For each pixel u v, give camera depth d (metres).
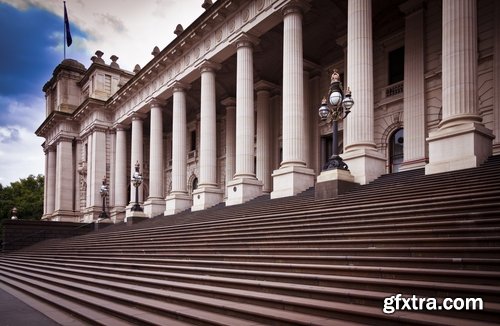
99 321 7.67
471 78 13.02
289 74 19.97
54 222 36.12
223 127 37.34
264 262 9.36
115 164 40.88
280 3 20.69
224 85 33.78
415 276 6.27
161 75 32.09
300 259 8.66
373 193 12.44
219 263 10.12
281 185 19.41
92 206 39.59
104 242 21.06
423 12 20.50
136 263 13.46
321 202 13.65
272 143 31.25
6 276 17.77
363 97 16.41
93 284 11.66
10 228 34.34
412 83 20.67
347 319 5.66
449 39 13.47
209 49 26.16
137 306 8.35
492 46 17.69
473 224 7.33
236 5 23.52
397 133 22.31
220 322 6.30
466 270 5.98
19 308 9.87
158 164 32.69
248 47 23.36
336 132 14.79
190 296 8.21
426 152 19.78
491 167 11.38
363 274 6.96
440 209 8.55
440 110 19.50
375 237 8.59
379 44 23.27
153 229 20.47
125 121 38.44
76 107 47.56
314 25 24.45
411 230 8.03
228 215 17.44
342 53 26.22
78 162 45.09
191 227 17.14
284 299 6.65
